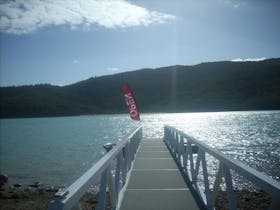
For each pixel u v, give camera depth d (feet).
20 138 187.01
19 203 50.67
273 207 9.00
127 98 59.21
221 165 14.84
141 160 38.06
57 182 68.39
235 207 12.85
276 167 71.92
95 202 41.52
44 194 57.57
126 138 27.20
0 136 205.77
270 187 9.11
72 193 9.40
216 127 208.23
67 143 145.28
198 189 22.34
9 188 63.46
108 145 59.31
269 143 118.21
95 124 296.30
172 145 45.06
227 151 100.12
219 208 29.76
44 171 80.69
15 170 83.35
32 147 136.77
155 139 67.56
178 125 233.55
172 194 22.33
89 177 11.15
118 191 19.66
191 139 24.90
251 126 210.59
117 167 20.12
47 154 111.96
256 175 10.19
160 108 495.82
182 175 28.89
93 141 148.25
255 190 46.65
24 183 68.33
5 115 538.47
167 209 19.02
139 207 19.47
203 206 19.48
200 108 477.36
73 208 9.80
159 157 40.65
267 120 269.23
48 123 367.86
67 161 94.43
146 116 417.90
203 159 19.67
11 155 113.70
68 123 343.26
